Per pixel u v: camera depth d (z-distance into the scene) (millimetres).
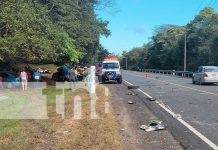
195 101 21250
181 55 98625
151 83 40344
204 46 78500
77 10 47875
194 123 13867
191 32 92438
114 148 9750
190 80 47469
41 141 10812
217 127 13047
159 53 126562
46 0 43688
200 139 11148
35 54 33219
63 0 45688
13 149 9797
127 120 14648
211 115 15805
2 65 42188
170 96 24500
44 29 34844
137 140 11094
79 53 46094
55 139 10992
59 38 36531
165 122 14125
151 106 19188
